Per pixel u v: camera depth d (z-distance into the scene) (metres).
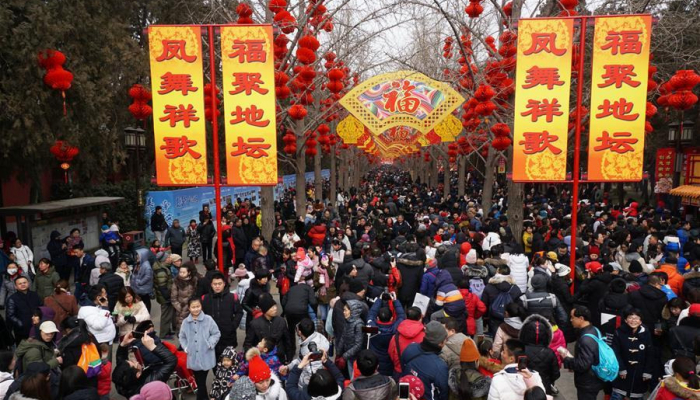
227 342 6.55
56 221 13.13
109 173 22.58
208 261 7.76
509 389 4.04
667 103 8.48
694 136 20.03
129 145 14.19
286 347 6.26
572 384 6.83
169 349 6.09
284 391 4.74
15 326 7.02
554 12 11.31
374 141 20.41
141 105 8.79
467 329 7.30
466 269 8.07
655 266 8.90
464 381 4.41
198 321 6.02
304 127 16.80
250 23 8.65
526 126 8.45
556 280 7.39
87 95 11.59
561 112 8.34
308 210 23.89
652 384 5.75
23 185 14.57
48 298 7.20
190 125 8.37
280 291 9.23
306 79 10.26
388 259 8.57
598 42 8.10
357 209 20.08
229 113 8.35
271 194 13.77
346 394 4.10
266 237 13.69
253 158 8.43
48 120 10.97
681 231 12.40
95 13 14.34
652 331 6.39
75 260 10.84
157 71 8.28
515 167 8.57
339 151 32.38
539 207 18.22
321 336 5.57
